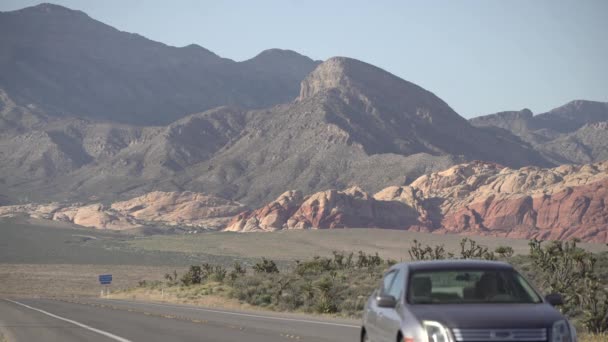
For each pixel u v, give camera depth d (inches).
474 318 634.8
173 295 4333.2
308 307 2596.0
